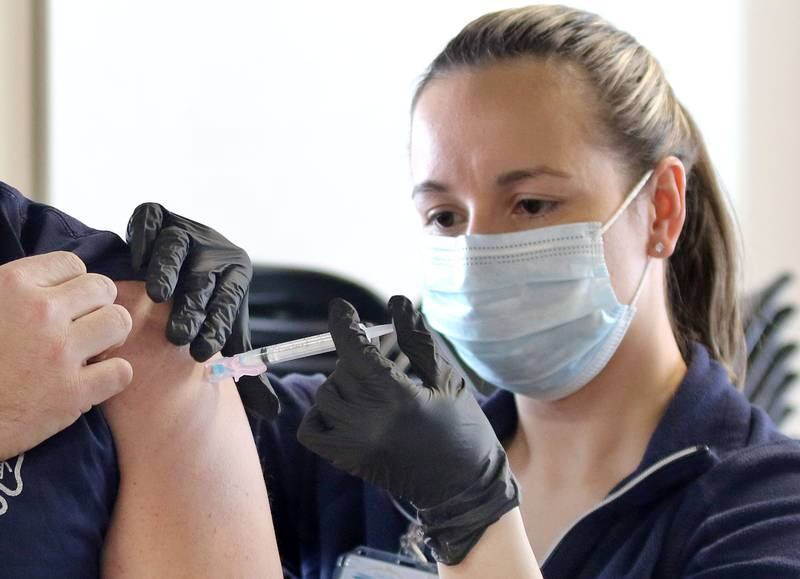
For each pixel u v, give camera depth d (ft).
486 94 5.09
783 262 12.51
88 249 3.82
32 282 3.37
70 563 3.33
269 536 3.74
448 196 5.29
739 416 5.05
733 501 4.66
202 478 3.63
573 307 5.10
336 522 5.53
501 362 5.31
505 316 5.18
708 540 4.55
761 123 12.68
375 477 3.79
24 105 9.09
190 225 4.01
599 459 5.22
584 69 5.16
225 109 10.19
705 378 5.18
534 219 5.16
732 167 12.64
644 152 5.29
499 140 5.05
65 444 3.42
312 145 10.71
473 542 3.84
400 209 11.31
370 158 11.06
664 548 4.70
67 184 9.34
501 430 5.65
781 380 7.47
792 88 12.69
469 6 11.38
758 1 12.60
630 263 5.27
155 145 9.82
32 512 3.28
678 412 5.02
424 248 5.57
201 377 3.76
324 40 10.69
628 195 5.26
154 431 3.62
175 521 3.56
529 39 5.17
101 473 3.50
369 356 3.66
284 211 10.61
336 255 10.95
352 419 3.65
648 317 5.31
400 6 11.05
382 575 5.05
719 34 12.48
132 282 3.77
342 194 10.93
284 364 7.20
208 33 10.05
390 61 11.06
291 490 5.58
